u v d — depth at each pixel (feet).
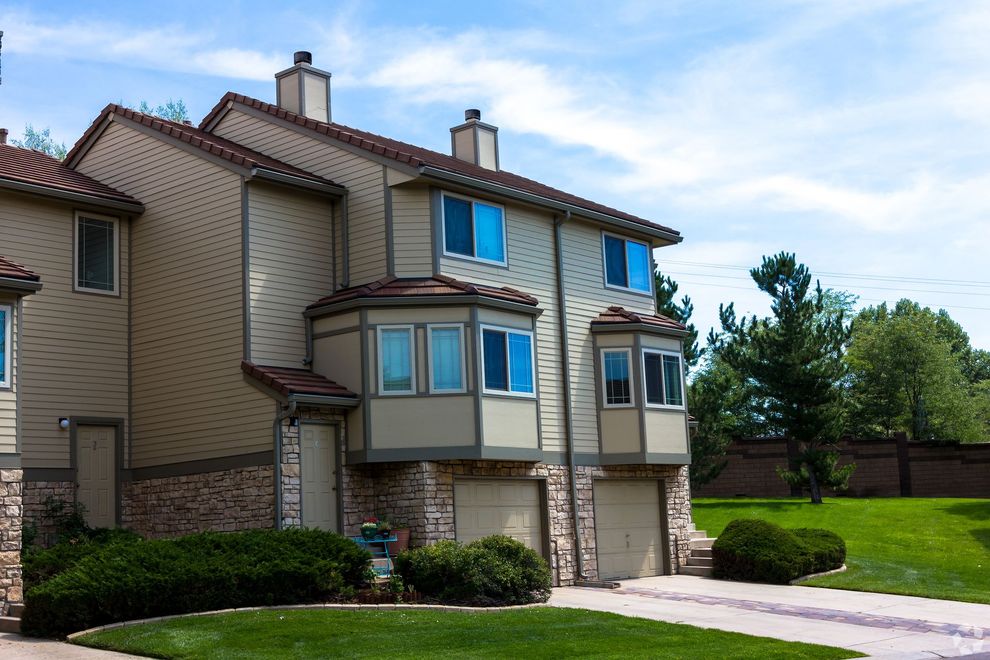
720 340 126.72
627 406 78.23
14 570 52.08
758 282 115.14
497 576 58.49
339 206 72.38
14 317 54.39
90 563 51.06
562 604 61.31
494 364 68.03
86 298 70.85
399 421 65.31
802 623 56.85
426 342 66.18
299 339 69.00
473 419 65.72
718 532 99.14
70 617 47.55
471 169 80.79
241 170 67.82
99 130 77.51
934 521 99.04
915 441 132.87
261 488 63.67
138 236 73.87
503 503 70.74
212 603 50.98
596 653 45.34
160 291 71.67
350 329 66.90
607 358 79.41
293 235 70.03
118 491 70.44
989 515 100.73
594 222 82.07
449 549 59.26
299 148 75.46
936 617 59.21
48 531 66.08
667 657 44.86
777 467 118.42
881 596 66.95
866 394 174.81
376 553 62.90
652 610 60.34
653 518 81.61
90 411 69.72
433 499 65.21
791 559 73.46
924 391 171.22
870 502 114.83
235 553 53.88
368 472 66.95
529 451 69.31
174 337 70.33
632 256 86.12
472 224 72.38
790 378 112.16
